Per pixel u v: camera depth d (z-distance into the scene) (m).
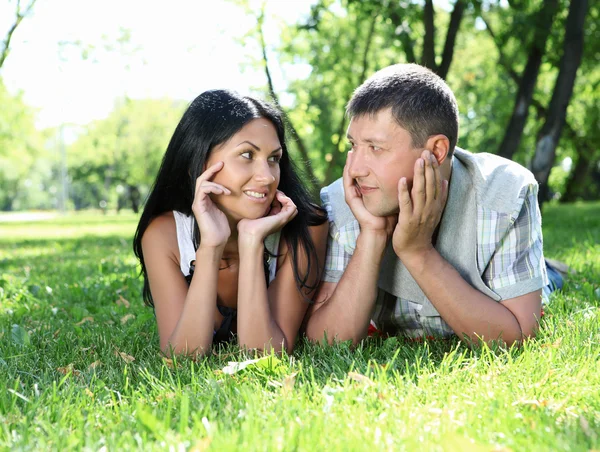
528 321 2.35
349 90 16.19
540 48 10.07
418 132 2.19
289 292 2.53
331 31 14.98
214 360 2.36
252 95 2.44
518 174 2.43
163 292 2.53
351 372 1.89
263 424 1.60
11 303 3.83
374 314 2.68
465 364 2.15
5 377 2.14
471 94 21.48
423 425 1.59
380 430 1.54
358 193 2.39
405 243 2.24
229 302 2.70
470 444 1.37
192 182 2.43
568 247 5.89
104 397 1.88
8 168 60.44
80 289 4.09
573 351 2.21
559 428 1.54
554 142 9.38
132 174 50.09
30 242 11.23
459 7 9.76
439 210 2.24
